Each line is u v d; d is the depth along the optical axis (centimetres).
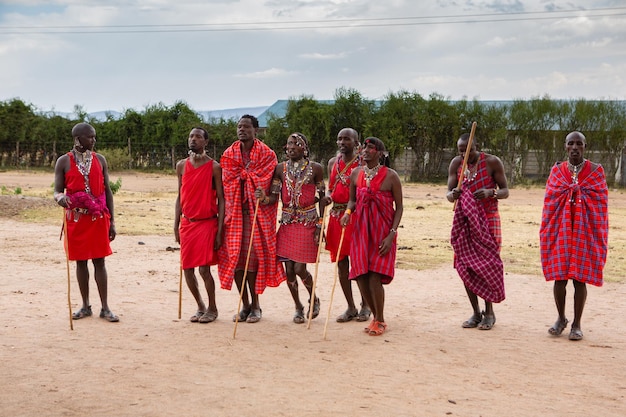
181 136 4475
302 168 793
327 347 693
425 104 3950
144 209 2108
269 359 646
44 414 497
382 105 4075
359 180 753
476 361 655
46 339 700
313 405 524
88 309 802
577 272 734
